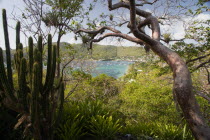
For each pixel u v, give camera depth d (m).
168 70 7.15
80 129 4.30
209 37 5.01
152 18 5.02
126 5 5.21
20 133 3.54
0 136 3.34
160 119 9.67
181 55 6.07
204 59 6.58
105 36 6.04
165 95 11.98
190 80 3.20
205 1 4.70
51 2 4.75
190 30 5.22
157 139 5.05
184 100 3.05
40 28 4.72
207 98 5.25
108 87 15.21
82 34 6.30
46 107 3.11
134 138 4.95
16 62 3.05
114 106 11.46
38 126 2.87
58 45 5.14
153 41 4.00
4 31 2.91
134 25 3.85
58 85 3.56
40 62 2.86
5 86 2.76
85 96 10.13
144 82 14.89
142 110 10.97
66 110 5.13
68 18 4.83
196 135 2.95
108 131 4.54
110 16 6.31
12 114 3.71
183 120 6.61
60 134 4.27
